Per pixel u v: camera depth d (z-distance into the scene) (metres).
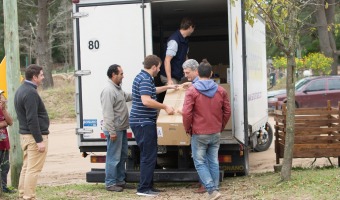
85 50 9.77
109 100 9.23
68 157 15.63
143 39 9.60
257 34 12.62
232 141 9.58
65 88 31.05
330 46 35.41
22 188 8.70
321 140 10.50
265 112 14.42
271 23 8.66
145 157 9.08
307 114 10.53
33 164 8.30
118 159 9.45
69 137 20.77
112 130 9.26
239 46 9.30
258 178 9.93
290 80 8.91
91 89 9.80
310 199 7.80
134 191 9.55
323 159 12.77
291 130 9.01
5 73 11.37
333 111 10.48
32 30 46.97
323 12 34.16
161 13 11.95
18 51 10.39
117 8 9.66
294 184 8.78
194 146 8.38
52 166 14.15
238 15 9.23
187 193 9.23
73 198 8.98
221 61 14.60
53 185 11.12
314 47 47.78
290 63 8.89
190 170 9.59
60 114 28.30
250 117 11.12
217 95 8.37
